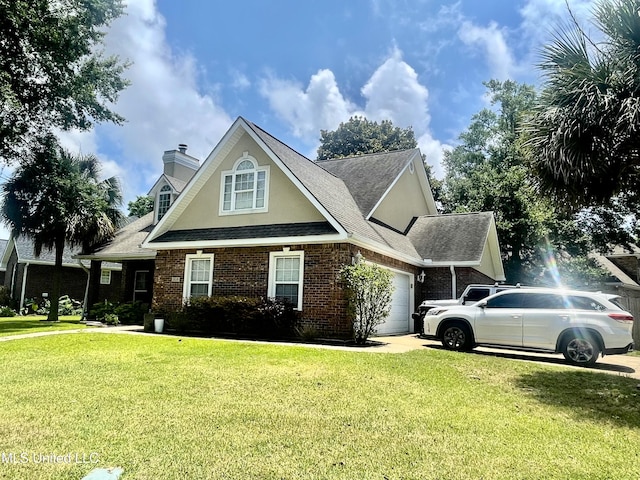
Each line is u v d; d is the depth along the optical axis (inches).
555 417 226.7
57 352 391.9
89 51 833.5
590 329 399.2
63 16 756.0
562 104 318.0
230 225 609.6
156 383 273.6
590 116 298.4
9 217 815.7
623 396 272.4
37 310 1112.2
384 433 191.3
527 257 1021.8
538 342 419.5
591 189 339.9
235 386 268.4
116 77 896.3
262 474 148.8
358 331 482.3
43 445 171.5
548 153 319.9
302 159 683.4
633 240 990.4
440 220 842.8
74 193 823.7
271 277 553.0
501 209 998.4
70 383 272.4
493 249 845.8
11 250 1294.3
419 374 313.0
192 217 645.3
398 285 665.0
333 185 685.9
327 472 151.3
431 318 482.3
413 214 882.1
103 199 872.9
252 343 457.7
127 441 176.1
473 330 452.4
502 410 234.5
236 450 168.7
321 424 200.8
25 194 820.6
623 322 389.7
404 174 837.8
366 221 643.5
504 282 894.4
